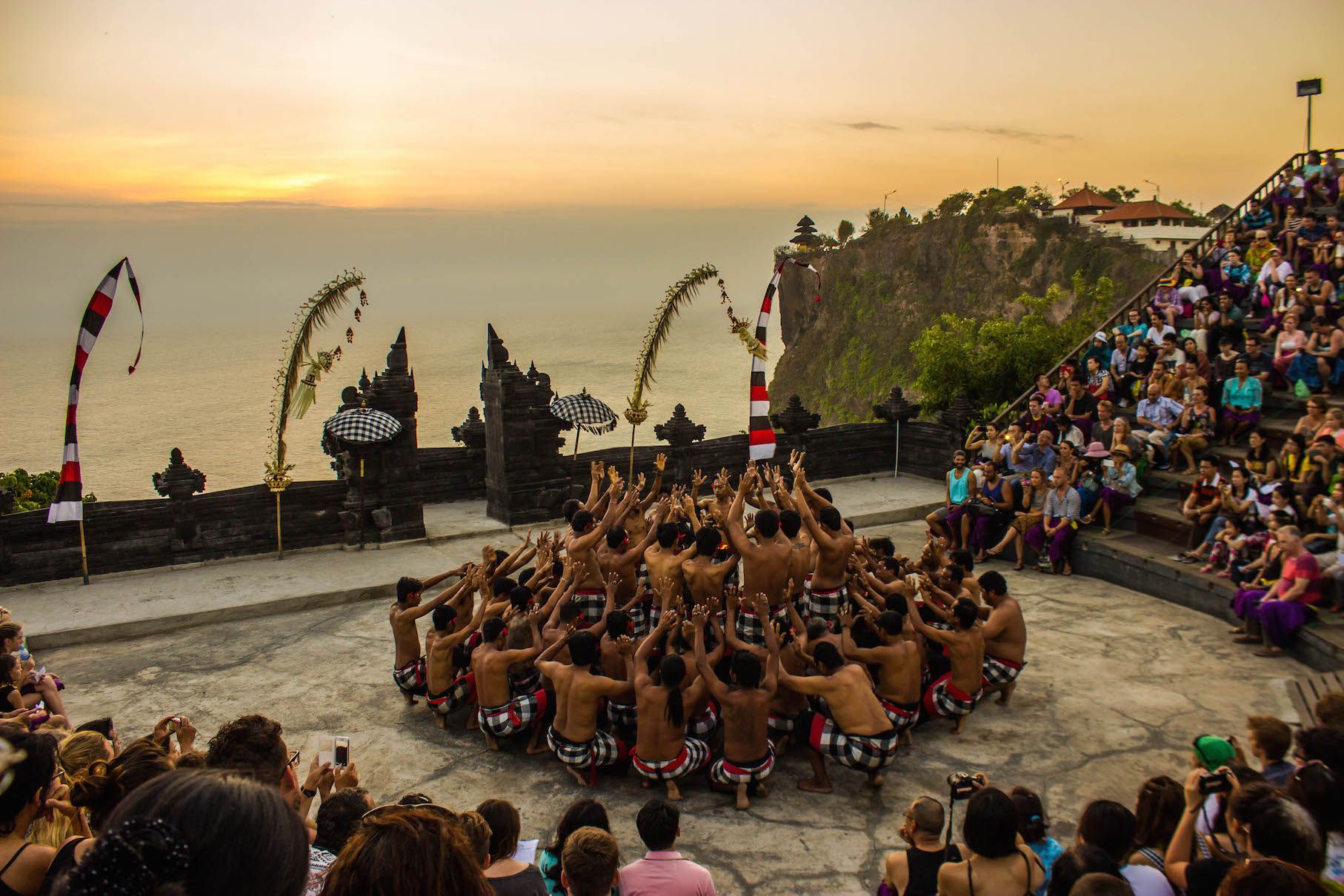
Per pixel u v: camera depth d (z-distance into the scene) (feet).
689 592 32.45
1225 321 56.34
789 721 28.86
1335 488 37.96
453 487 59.06
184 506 45.88
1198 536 43.68
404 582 31.30
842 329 364.79
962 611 29.40
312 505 48.88
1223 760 18.88
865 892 22.41
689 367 616.80
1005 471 50.60
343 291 44.91
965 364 88.48
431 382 570.87
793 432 62.18
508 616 30.35
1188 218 279.90
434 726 31.37
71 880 6.22
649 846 17.90
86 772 16.15
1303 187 67.77
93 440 341.00
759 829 25.09
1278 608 35.63
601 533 32.78
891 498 59.21
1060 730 30.48
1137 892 16.02
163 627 39.83
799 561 30.91
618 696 26.58
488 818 16.39
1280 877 12.16
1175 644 37.45
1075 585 45.19
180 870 6.19
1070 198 311.06
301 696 33.65
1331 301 53.47
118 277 38.70
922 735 30.37
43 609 40.63
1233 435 50.24
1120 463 47.42
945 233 326.44
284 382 45.88
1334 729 18.17
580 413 50.90
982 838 15.90
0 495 42.96
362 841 9.60
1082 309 103.86
